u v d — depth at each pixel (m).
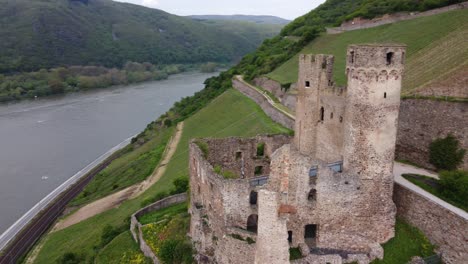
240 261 47.41
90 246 73.69
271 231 43.03
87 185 119.81
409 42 119.31
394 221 52.34
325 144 62.94
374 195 50.75
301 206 50.00
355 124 49.78
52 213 104.31
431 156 68.88
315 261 47.50
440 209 50.84
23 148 154.88
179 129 146.88
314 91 63.25
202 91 199.12
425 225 52.97
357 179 50.25
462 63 83.56
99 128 179.75
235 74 195.12
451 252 49.47
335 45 159.62
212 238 51.47
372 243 51.69
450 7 127.31
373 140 49.38
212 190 50.94
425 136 70.81
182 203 75.31
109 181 116.31
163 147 130.75
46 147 156.12
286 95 119.75
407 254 50.66
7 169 136.38
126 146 153.88
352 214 51.00
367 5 180.00
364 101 48.62
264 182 51.19
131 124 184.62
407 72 96.81
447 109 68.25
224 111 143.75
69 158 145.88
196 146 59.25
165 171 105.31
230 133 115.25
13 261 82.38
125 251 63.19
